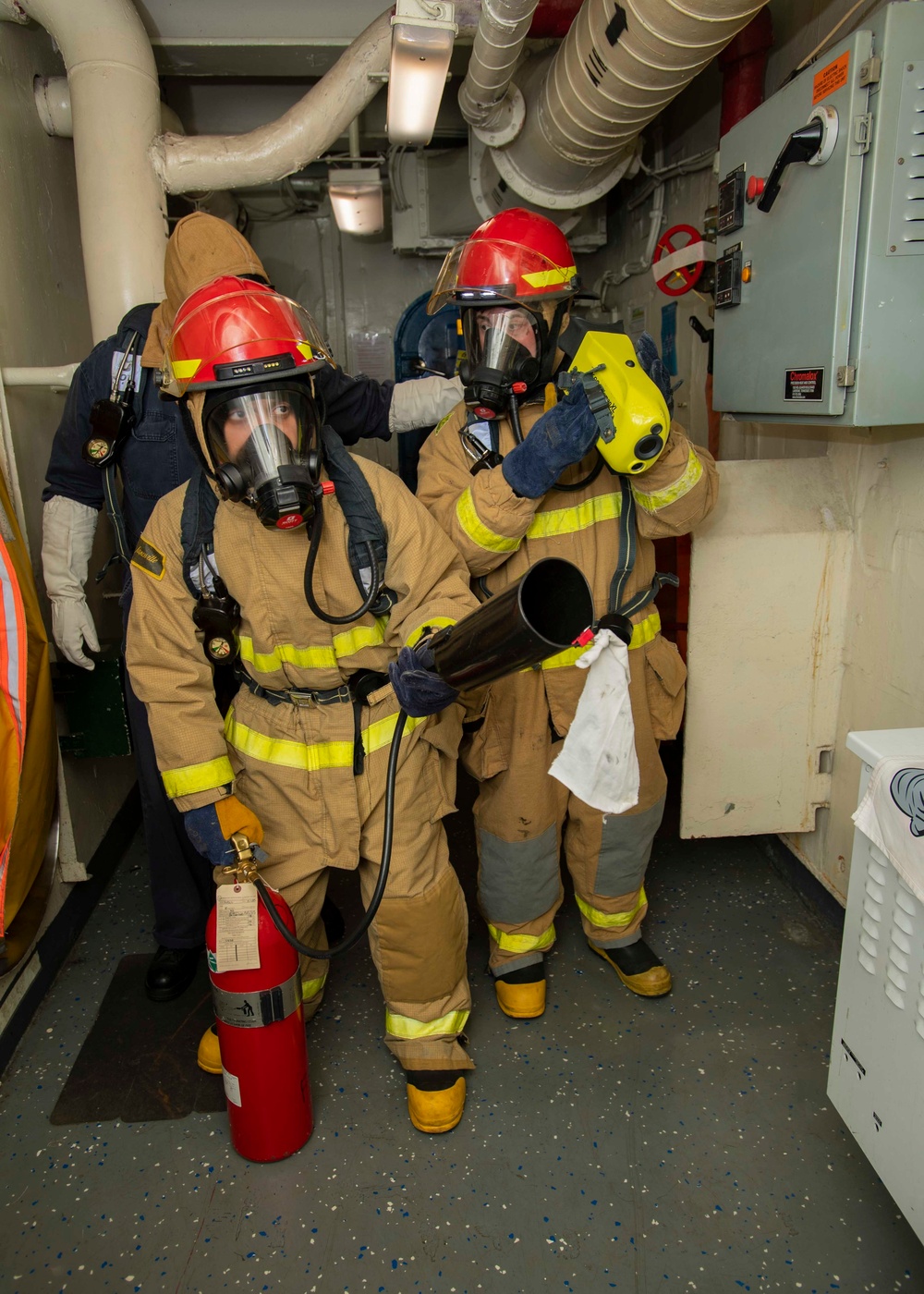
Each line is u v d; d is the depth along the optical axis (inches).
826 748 78.2
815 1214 53.6
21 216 81.9
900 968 45.5
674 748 111.4
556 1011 71.0
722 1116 60.7
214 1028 66.6
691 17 58.2
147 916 86.5
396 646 55.7
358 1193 55.6
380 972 59.4
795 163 56.6
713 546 72.6
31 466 80.6
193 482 52.2
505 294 54.0
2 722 59.1
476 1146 58.7
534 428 53.8
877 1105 48.3
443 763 60.9
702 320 99.7
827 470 76.2
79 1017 72.7
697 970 75.2
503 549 57.9
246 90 134.1
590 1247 51.9
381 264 173.2
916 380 54.7
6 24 80.7
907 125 50.2
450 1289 49.6
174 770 53.1
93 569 89.3
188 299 48.3
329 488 48.2
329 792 55.6
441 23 70.5
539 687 63.2
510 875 67.9
